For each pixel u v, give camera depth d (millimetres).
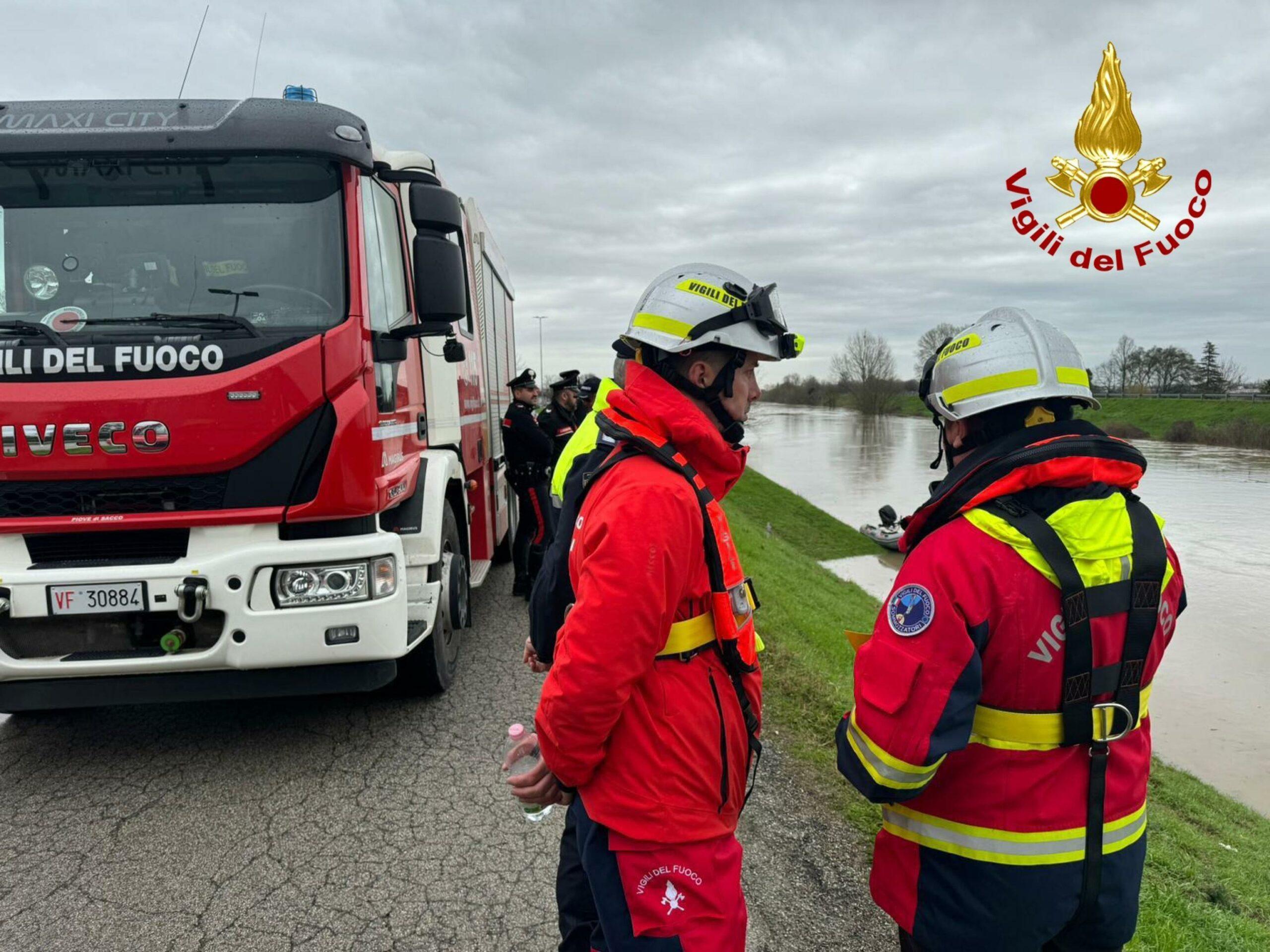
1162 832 4582
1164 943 2686
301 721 4418
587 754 1549
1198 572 17891
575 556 1666
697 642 1630
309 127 3693
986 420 1678
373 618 3592
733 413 1777
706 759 1610
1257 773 7871
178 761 3938
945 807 1600
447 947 2627
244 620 3449
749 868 3070
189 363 3400
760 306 1704
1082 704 1505
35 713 4527
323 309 3643
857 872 3066
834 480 34094
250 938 2652
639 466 1607
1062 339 1681
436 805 3518
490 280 7633
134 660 3447
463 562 5477
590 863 1645
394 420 4117
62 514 3404
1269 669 11266
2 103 3752
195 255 3633
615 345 1843
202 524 3449
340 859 3109
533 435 6672
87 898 2848
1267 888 4000
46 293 3547
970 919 1561
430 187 3922
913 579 1538
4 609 3342
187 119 3684
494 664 5359
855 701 1606
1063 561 1475
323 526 3643
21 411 3316
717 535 1633
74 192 3621
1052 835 1522
